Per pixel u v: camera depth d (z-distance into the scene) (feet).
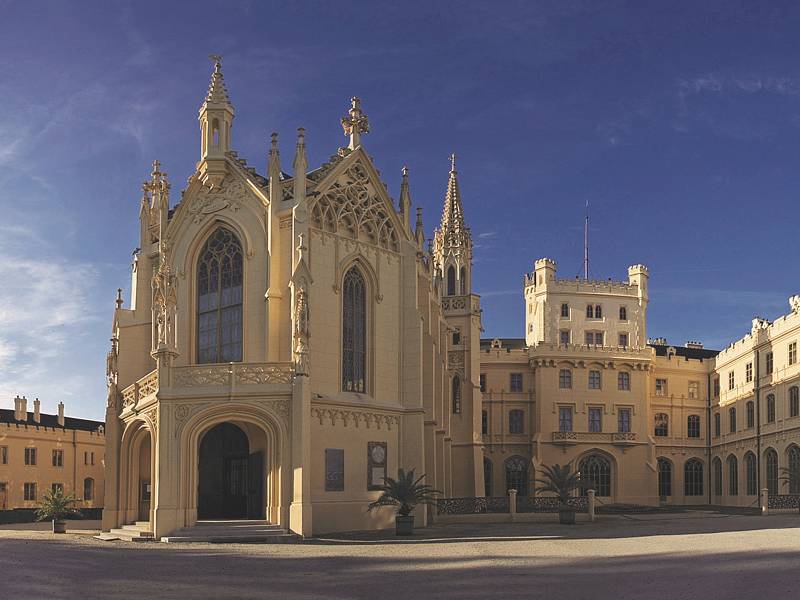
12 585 69.82
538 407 277.03
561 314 313.32
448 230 241.35
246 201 141.59
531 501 163.22
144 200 158.71
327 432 132.77
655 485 277.03
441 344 186.39
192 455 123.65
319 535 125.39
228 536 116.88
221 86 145.69
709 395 297.12
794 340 224.74
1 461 292.20
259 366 124.57
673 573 71.46
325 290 138.10
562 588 64.54
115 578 74.23
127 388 144.77
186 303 144.77
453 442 217.36
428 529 138.62
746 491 259.39
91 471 334.85
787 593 58.39
